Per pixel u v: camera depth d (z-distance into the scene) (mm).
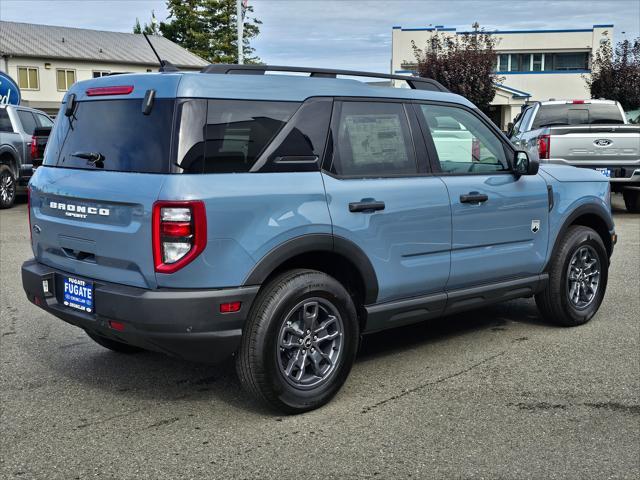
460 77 26641
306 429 3984
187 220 3686
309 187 4141
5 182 14172
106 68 54000
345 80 4543
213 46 55375
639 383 4668
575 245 5793
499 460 3600
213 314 3771
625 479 3414
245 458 3635
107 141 4102
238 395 4500
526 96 37750
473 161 5164
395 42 39750
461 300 5070
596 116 14086
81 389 4605
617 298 6969
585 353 5297
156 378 4812
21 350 5410
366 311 4504
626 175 12000
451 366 5023
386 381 4727
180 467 3543
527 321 6203
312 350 4195
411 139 4789
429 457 3633
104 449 3744
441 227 4809
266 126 4082
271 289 4004
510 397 4430
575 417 4125
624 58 24438
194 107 3848
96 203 4023
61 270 4379
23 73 51125
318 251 4223
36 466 3557
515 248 5387
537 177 5586
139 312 3752
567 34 40500
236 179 3885
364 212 4359
